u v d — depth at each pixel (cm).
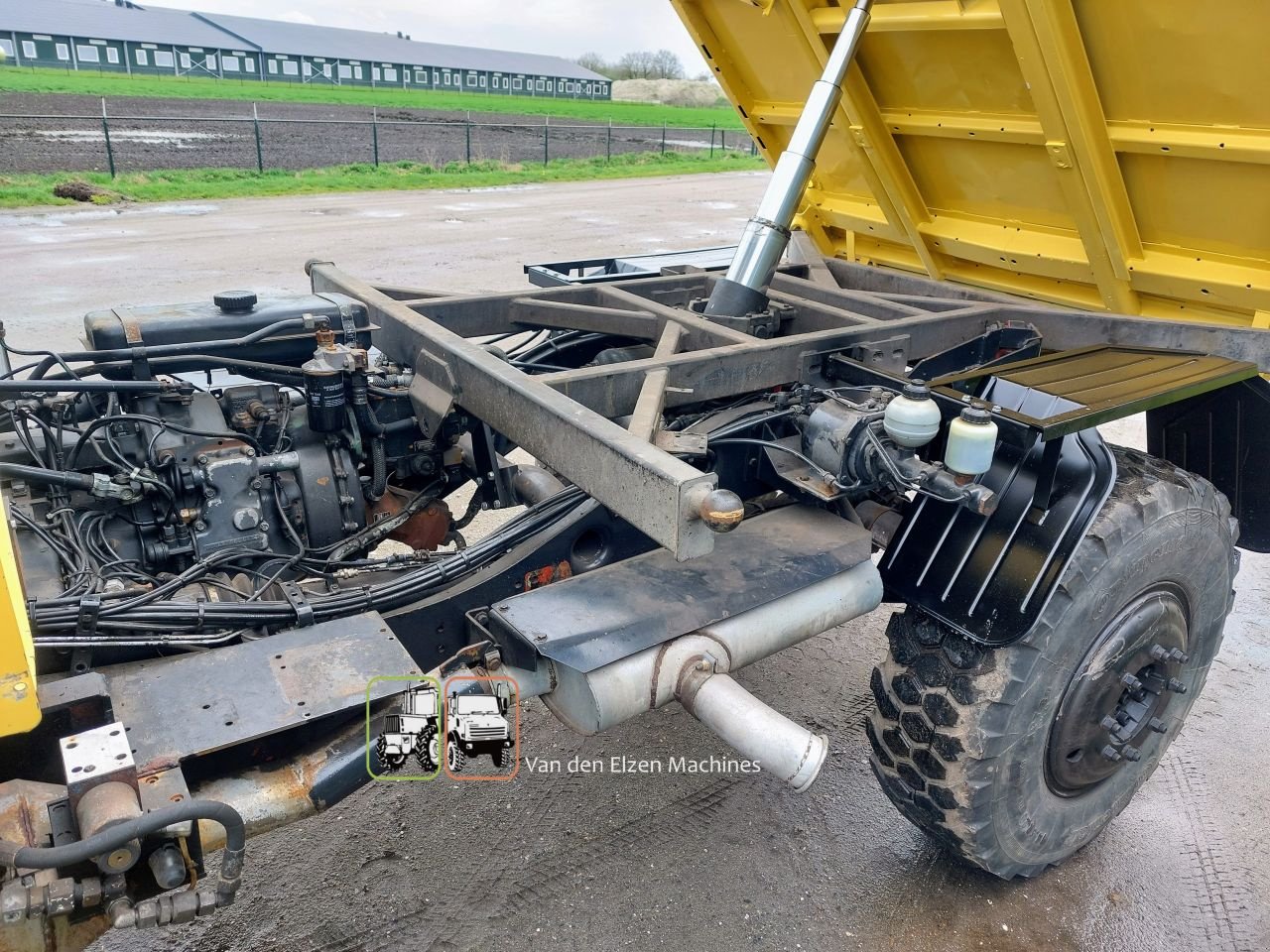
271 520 266
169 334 264
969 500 224
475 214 1619
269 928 254
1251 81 263
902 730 247
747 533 259
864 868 282
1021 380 256
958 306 356
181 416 262
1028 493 235
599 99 8525
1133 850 293
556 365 376
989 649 234
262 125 3061
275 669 198
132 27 6869
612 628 212
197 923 254
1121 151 308
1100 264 344
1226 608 295
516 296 349
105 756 150
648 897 267
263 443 275
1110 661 250
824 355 286
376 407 290
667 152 3159
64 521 237
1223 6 251
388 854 281
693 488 180
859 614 254
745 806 305
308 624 219
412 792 307
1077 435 244
